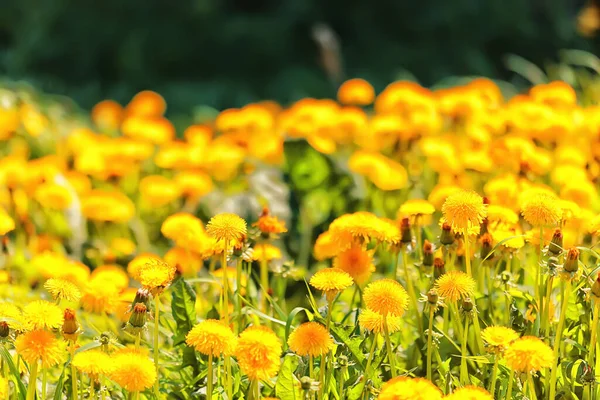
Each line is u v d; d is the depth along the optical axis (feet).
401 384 10.34
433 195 17.19
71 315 12.33
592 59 33.22
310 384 11.71
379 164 22.59
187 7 94.32
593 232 13.87
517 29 93.86
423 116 25.67
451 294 12.42
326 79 90.07
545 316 13.60
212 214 25.93
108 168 26.08
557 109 26.20
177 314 14.51
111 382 13.69
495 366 12.14
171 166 25.38
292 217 25.02
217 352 11.24
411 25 94.58
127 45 93.61
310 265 23.85
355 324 13.92
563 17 95.66
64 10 95.61
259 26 93.86
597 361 12.87
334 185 25.25
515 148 21.63
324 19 94.94
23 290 18.47
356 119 26.14
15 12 100.37
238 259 14.21
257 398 11.88
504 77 94.43
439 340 14.52
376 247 15.78
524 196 15.61
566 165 21.31
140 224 24.81
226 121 27.09
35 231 24.26
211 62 93.50
